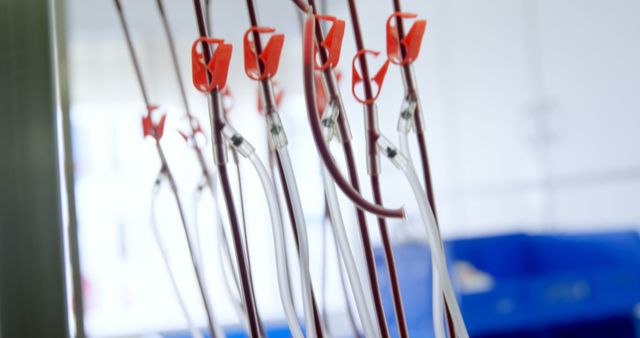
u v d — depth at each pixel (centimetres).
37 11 46
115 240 81
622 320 129
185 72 57
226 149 50
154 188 56
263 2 56
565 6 162
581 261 157
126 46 61
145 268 67
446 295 52
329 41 49
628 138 155
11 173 46
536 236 158
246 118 54
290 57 58
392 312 55
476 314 118
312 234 56
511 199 157
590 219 163
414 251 61
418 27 52
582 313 126
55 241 46
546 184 161
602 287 129
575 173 163
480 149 154
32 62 46
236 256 51
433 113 141
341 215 51
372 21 56
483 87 152
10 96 46
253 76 49
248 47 49
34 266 46
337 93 50
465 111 145
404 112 53
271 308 56
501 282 126
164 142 56
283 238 49
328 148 48
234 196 51
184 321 63
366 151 51
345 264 51
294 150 58
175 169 56
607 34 157
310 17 47
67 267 47
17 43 46
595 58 160
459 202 150
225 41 50
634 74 151
